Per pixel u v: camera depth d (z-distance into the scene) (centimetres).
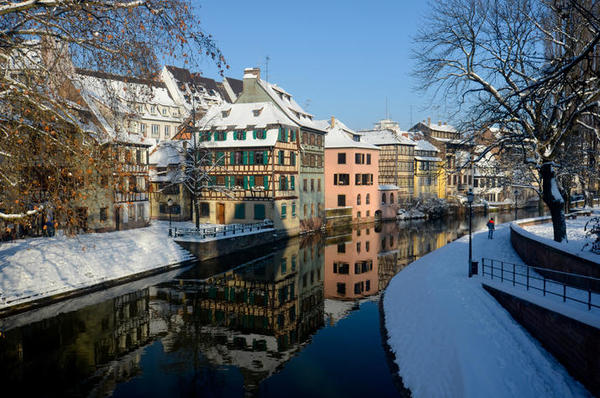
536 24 1648
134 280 2623
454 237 4541
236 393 1333
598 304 1339
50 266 2320
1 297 1977
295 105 5341
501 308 1599
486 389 1054
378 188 6075
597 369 1035
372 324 1964
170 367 1523
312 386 1375
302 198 4697
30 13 916
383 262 3297
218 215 4297
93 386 1379
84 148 1070
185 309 2162
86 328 1862
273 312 2145
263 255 3512
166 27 903
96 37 927
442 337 1429
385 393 1320
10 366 1510
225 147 4203
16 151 1066
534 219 3781
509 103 1559
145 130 6756
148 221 3912
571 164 2747
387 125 7950
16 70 1038
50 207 1073
